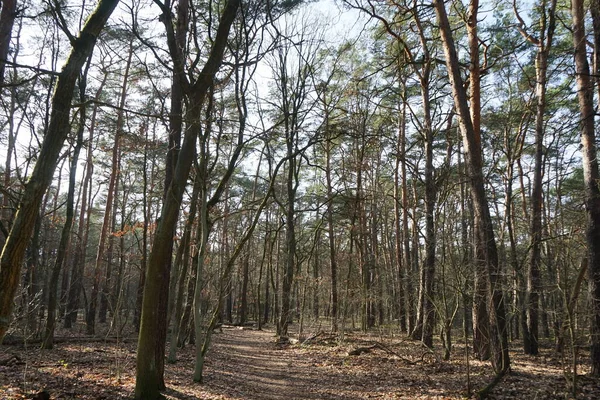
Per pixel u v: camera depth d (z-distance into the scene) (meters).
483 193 11.41
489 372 10.81
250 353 16.77
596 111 10.98
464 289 9.12
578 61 11.32
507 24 17.48
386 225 29.53
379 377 10.85
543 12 15.02
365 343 17.56
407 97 21.45
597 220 10.10
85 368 9.53
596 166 10.47
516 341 20.89
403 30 17.20
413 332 18.92
